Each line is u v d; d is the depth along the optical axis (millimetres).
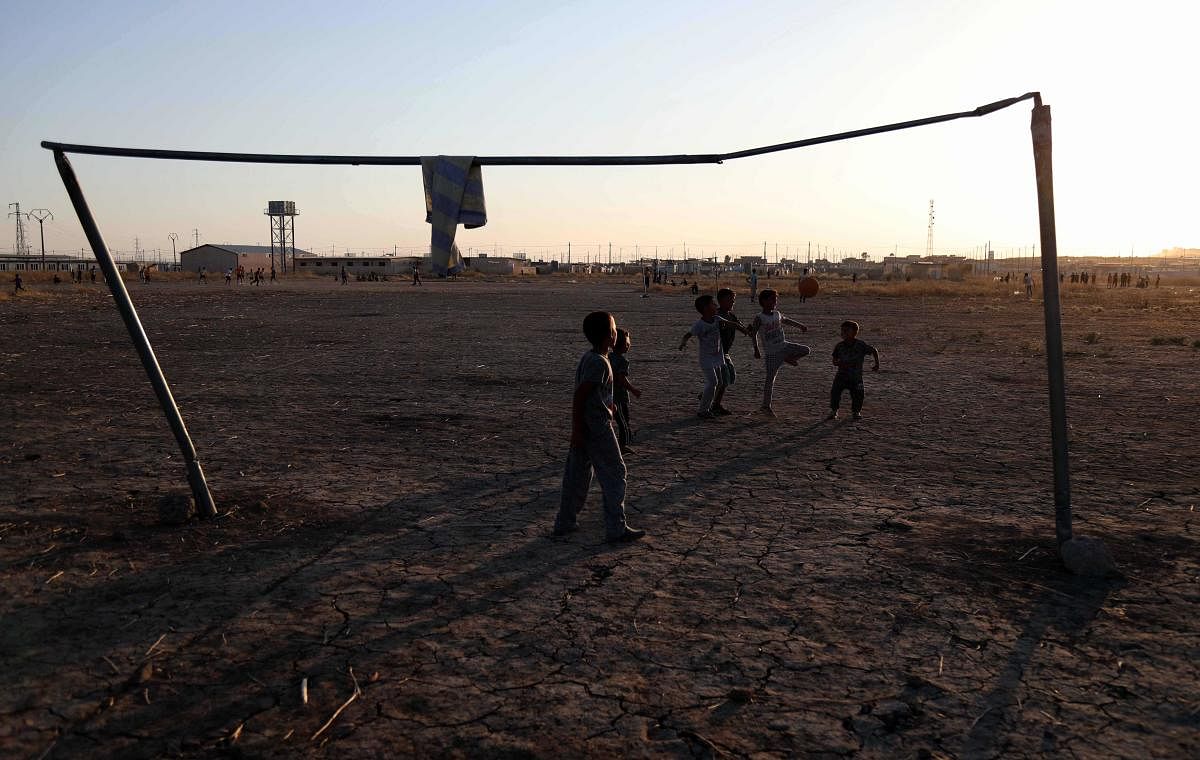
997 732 3297
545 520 6230
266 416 10805
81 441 9109
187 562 5266
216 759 3105
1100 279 114500
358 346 20500
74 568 5141
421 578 5000
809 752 3154
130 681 3699
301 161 5551
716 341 10562
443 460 8305
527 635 4199
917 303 45688
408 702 3523
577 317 32125
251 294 55125
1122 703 3521
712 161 5539
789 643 4109
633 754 3137
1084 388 13281
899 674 3787
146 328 25953
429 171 5488
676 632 4234
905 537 5777
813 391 13117
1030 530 5930
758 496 6879
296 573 5078
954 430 9812
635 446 8891
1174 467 7898
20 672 3791
